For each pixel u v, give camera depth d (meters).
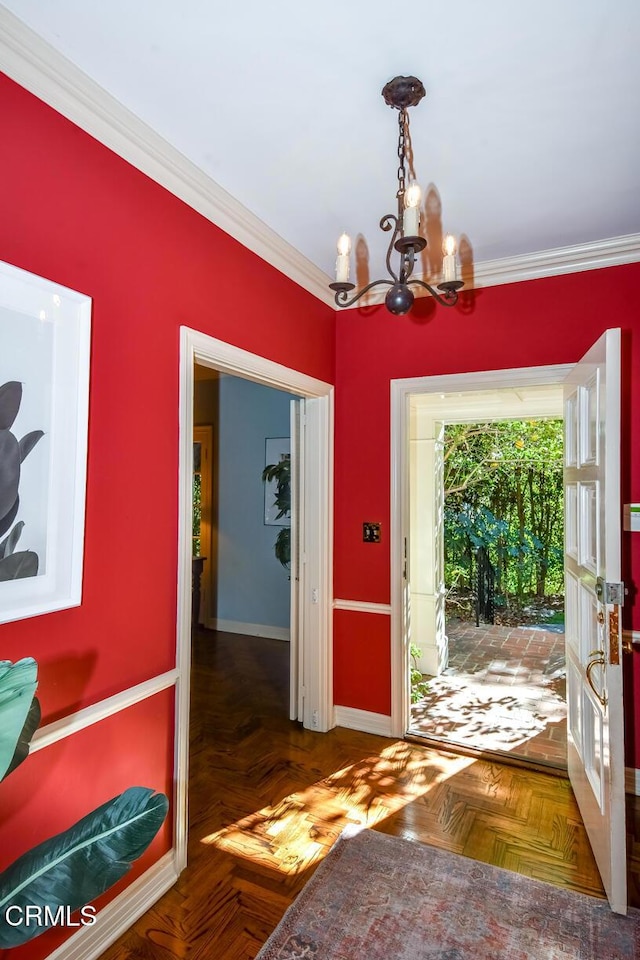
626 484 2.65
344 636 3.32
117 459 1.78
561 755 2.96
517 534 6.20
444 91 1.67
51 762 1.55
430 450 4.46
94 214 1.71
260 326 2.60
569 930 1.77
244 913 1.83
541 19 1.41
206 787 2.60
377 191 2.27
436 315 3.12
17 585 1.44
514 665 4.67
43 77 1.52
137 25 1.43
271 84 1.65
